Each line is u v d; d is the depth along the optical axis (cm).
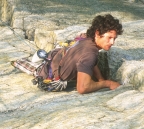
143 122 335
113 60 477
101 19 417
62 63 440
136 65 457
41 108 407
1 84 488
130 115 353
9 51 625
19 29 750
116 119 347
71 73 439
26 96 445
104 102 397
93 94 425
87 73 414
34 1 846
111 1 923
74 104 403
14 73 526
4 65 554
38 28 729
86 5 869
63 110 387
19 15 776
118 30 416
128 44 533
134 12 863
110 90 434
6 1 816
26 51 629
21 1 828
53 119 366
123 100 389
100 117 353
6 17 816
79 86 421
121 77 454
